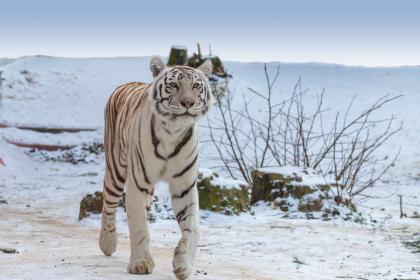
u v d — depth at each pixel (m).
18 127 53.19
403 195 31.42
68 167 42.88
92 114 57.38
